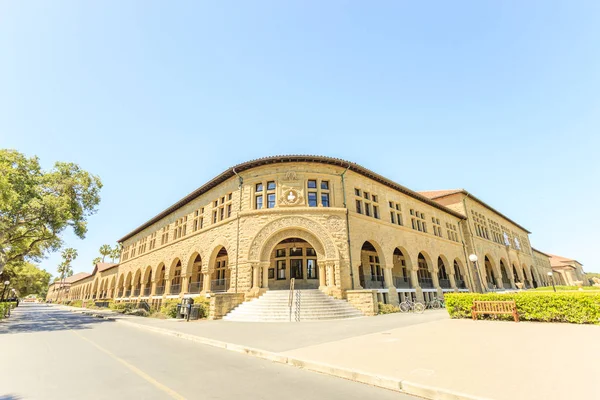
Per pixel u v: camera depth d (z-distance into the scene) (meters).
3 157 20.75
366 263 28.47
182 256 28.95
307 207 21.47
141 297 35.19
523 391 4.57
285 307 17.61
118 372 6.64
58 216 21.45
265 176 22.80
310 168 22.77
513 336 9.30
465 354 7.11
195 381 5.89
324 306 17.83
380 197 26.83
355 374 5.95
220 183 26.14
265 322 16.06
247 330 13.05
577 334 9.22
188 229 29.75
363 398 4.89
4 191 18.42
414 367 6.14
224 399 4.84
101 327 16.83
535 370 5.59
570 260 77.88
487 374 5.48
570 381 4.90
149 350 9.45
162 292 32.22
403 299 24.59
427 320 14.91
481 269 36.69
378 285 24.77
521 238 55.44
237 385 5.61
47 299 125.25
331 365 6.50
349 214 22.48
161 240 34.91
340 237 21.28
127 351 9.29
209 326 14.87
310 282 23.78
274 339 10.45
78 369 6.95
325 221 21.34
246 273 20.50
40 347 10.12
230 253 22.25
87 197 24.50
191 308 18.73
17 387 5.59
